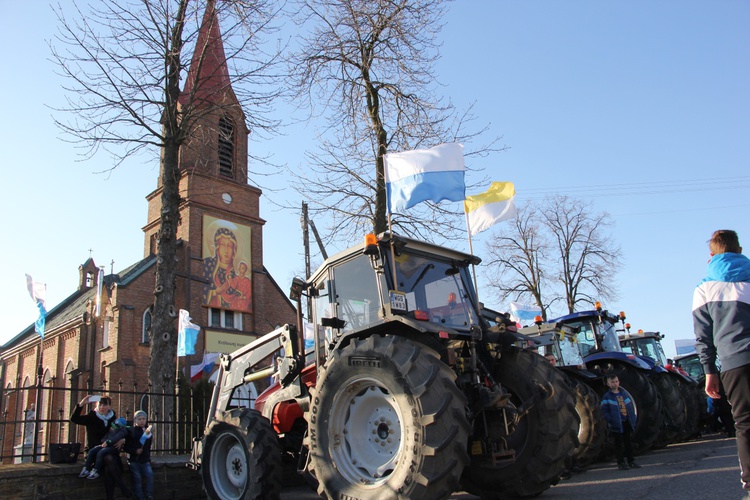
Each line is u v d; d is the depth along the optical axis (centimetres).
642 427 1080
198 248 2739
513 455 584
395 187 831
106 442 752
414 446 480
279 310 3108
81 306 3400
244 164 3023
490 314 795
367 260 623
